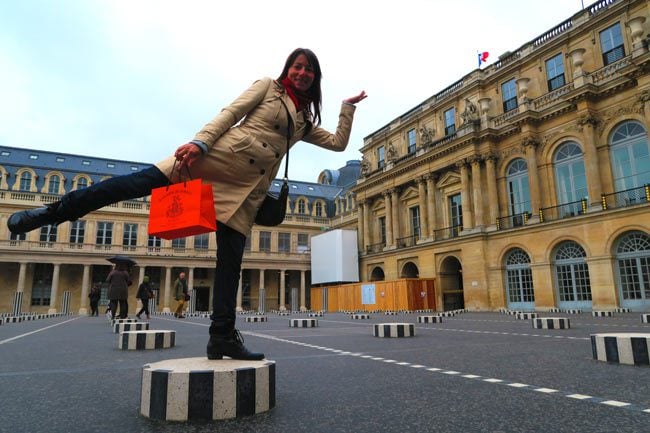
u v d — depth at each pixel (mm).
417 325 15633
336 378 4676
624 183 26578
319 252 51781
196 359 3562
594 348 6062
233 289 3621
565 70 31078
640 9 27047
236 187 3217
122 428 2742
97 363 6156
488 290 32844
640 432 2635
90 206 2908
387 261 44375
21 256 47938
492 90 36781
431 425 2801
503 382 4383
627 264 25188
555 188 30266
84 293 49625
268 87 3379
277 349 7906
